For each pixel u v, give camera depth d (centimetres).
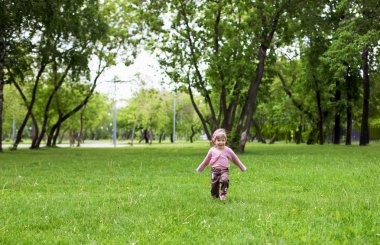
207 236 498
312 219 579
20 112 5722
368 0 2445
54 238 489
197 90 2956
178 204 720
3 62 2923
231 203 740
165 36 2964
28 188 1010
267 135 6994
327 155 2164
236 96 2873
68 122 5928
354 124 5947
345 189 917
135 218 596
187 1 2848
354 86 4172
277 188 973
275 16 2683
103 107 6838
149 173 1384
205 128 3055
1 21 2498
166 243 459
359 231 500
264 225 537
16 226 556
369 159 1830
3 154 2847
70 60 3369
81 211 658
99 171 1462
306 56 3894
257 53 2747
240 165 808
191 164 1719
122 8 3819
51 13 2583
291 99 4909
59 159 2197
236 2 2700
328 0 2694
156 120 7312
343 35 2248
